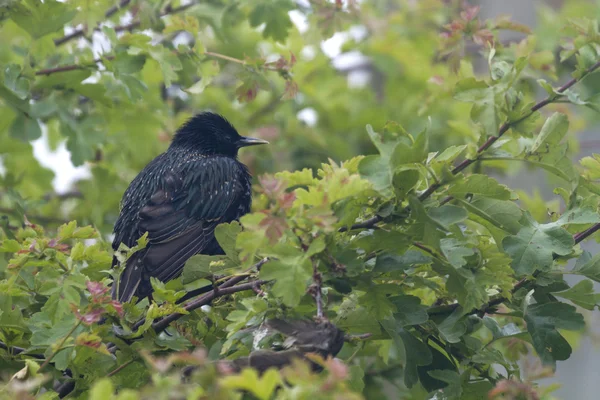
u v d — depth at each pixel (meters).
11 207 14.88
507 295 8.05
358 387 8.41
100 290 7.66
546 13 18.22
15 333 8.71
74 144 13.05
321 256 7.30
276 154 17.84
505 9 20.75
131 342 8.45
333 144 18.31
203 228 13.16
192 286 9.76
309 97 19.30
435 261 7.96
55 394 7.13
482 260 8.02
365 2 18.64
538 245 8.16
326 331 6.80
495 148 8.34
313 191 6.68
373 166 7.51
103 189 15.26
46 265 8.70
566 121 8.32
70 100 13.10
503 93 8.13
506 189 7.70
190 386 5.69
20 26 12.28
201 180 13.37
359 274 7.63
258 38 19.12
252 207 14.12
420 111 13.02
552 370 8.39
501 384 7.52
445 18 19.66
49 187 17.38
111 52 12.14
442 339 8.80
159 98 15.92
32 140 12.66
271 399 5.30
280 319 6.99
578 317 8.43
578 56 9.32
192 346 8.88
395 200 7.68
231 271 8.26
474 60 17.22
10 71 12.00
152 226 12.77
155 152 17.62
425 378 8.66
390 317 8.09
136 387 8.52
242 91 11.47
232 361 6.47
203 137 14.91
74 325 7.85
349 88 20.20
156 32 13.88
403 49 19.33
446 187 7.86
